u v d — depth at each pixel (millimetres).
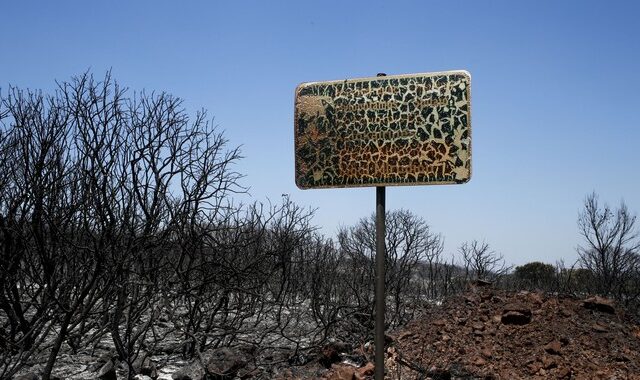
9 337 6520
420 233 16281
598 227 17875
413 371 6492
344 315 9344
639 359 6883
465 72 4430
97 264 5328
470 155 4352
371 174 4484
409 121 4473
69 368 6367
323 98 4656
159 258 6723
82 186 6043
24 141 6289
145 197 6539
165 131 6809
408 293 14133
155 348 7137
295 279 10117
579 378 6414
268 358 7301
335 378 5930
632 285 17078
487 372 6648
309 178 4625
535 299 8391
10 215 6121
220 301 7512
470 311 8328
